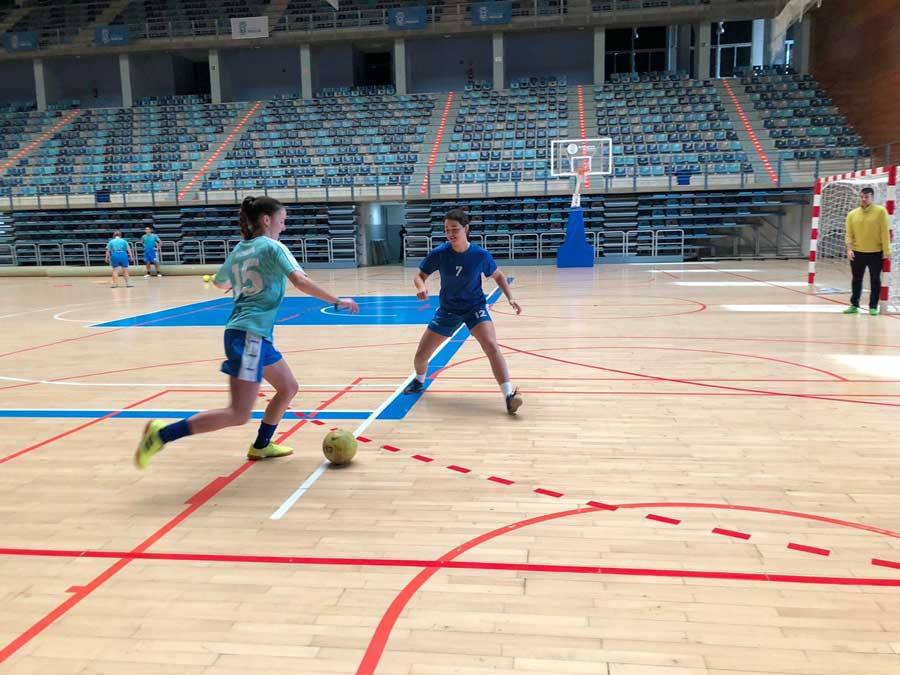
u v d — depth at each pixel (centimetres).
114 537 291
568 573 252
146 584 250
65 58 2853
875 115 2084
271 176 2317
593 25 2538
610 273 1773
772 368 612
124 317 1112
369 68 2992
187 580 252
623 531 288
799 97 2406
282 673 196
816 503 315
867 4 2109
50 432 459
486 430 442
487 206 2239
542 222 2192
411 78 2848
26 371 676
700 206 2117
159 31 2742
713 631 213
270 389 568
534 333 837
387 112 2588
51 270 2172
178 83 2942
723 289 1326
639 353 695
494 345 485
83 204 2334
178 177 2405
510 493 333
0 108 2920
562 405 502
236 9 2848
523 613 225
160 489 348
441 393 546
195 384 602
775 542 275
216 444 423
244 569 260
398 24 2591
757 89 2459
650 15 2461
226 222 2330
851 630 212
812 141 2195
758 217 2167
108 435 450
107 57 2883
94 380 627
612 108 2464
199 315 1123
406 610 228
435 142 2431
